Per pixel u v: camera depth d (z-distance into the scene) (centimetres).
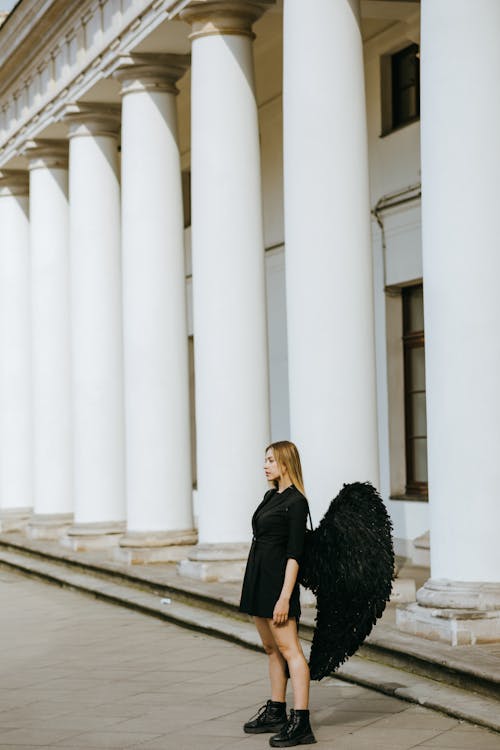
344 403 1210
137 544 1691
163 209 1697
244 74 1466
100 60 1797
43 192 2223
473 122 1002
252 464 1457
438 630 1007
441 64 1016
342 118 1227
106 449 1964
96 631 1348
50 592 1731
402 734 822
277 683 851
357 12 1249
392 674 980
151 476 1698
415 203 1717
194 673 1077
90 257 1961
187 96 2202
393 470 1786
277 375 2186
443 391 1018
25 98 2203
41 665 1162
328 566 794
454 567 1020
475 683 902
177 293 1706
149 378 1695
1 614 1529
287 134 1250
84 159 1961
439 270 1019
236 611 1305
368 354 1224
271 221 2184
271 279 2202
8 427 2467
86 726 902
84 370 1969
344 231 1219
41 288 2231
